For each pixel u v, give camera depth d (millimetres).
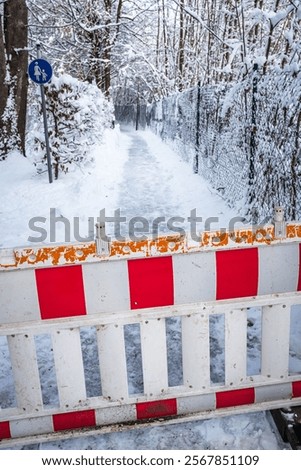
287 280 2152
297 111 4406
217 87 8188
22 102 11227
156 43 28984
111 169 10922
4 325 2008
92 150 10500
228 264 2062
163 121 21094
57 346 2090
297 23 5656
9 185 8789
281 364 2305
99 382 2758
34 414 2178
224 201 7316
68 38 18734
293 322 3295
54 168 9203
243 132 6320
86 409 2221
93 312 2045
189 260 2031
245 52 7547
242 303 2146
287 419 2223
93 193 8148
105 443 2266
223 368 2859
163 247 1982
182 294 2080
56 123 9109
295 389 2363
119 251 1955
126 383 2211
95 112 10641
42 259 1917
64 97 8984
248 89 6012
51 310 2012
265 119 5371
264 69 6141
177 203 7559
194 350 2201
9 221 6559
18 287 1956
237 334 2225
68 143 9250
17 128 11008
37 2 15609
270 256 2092
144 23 22000
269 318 2244
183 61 24250
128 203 7645
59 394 2176
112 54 20031
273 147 5098
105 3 18484
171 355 3047
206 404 2320
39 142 9258
